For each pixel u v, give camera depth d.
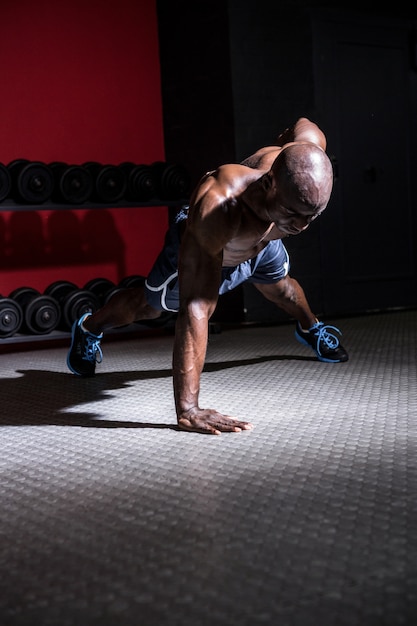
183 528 1.47
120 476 1.83
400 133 5.74
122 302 3.02
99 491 1.73
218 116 5.10
